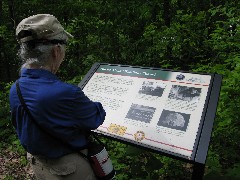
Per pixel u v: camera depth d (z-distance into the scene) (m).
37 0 7.02
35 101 1.53
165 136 1.92
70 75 6.89
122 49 6.10
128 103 2.20
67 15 7.00
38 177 1.89
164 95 2.10
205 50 5.21
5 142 4.54
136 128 2.04
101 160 1.81
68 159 1.69
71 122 1.59
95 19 6.37
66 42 1.66
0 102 5.26
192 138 1.83
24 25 1.50
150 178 2.56
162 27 5.54
